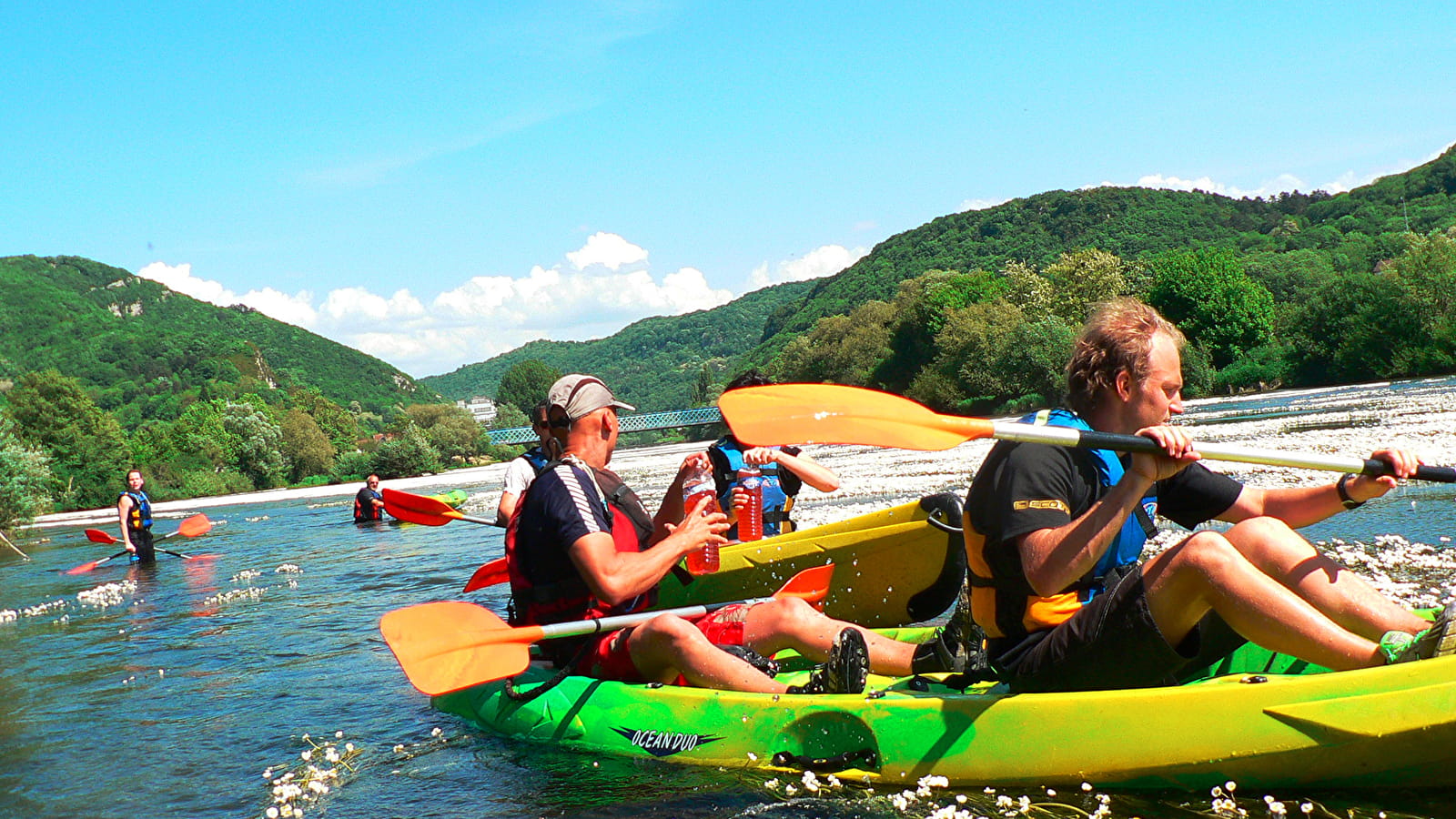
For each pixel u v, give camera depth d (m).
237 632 7.97
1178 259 55.56
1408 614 2.89
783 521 6.20
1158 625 2.90
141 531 14.70
